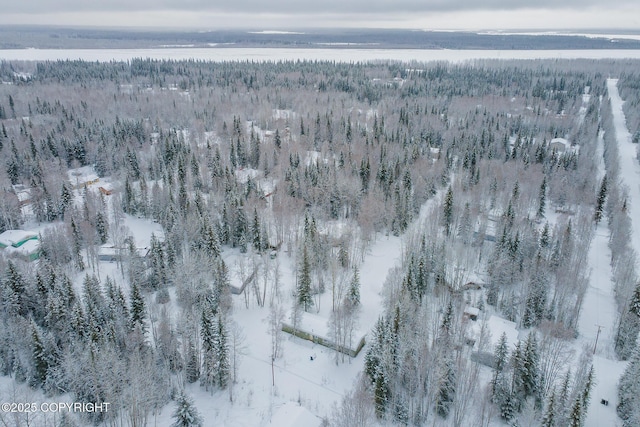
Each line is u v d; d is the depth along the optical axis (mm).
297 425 50344
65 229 97750
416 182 122500
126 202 119812
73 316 65688
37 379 62406
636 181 142750
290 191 118625
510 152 163500
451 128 185125
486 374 63781
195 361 64250
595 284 90500
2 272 77062
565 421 51250
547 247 96250
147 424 56719
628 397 55000
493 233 105562
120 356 62594
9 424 53375
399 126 178750
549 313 76688
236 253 100125
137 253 90188
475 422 56062
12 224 108875
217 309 72125
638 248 101250
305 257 79438
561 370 61719
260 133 188250
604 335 75625
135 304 70438
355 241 95938
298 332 73562
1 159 139125
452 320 67438
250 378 65500
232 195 107875
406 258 87812
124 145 153125
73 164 147375
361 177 127500
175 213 103312
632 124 196000
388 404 58031
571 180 131750
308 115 191875
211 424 57688
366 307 81000
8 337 65625
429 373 57562
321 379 65438
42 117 185000
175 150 149000
